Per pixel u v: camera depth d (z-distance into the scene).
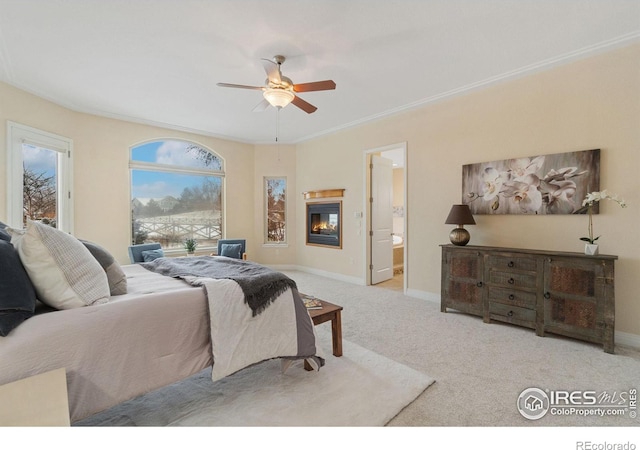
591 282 2.60
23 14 2.33
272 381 2.08
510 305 3.07
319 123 5.18
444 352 2.54
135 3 2.21
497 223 3.51
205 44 2.75
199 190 5.94
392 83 3.57
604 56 2.78
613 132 2.74
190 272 2.41
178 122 5.12
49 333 1.30
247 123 5.20
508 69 3.22
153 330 1.59
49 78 3.44
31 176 3.84
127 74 3.35
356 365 2.31
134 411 1.76
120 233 4.88
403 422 1.66
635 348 2.62
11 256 1.38
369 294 4.52
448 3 2.21
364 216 5.15
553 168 3.07
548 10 2.28
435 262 4.12
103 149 4.69
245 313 1.91
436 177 4.08
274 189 6.70
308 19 2.39
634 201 2.65
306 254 6.36
